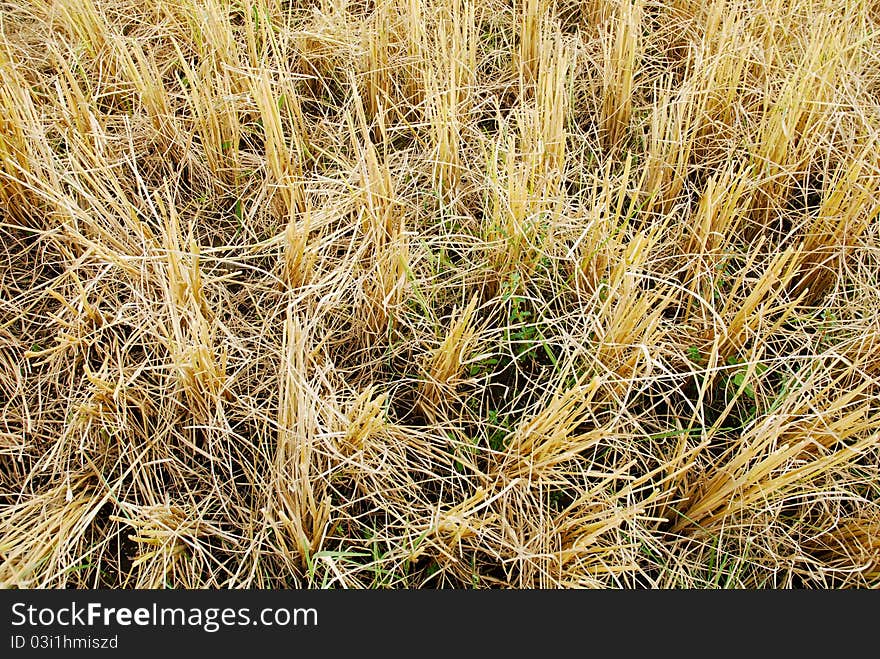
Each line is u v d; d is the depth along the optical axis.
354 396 1.69
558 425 1.52
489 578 1.56
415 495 1.59
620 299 1.62
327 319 1.84
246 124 2.26
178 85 2.32
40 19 2.33
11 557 1.36
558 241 1.89
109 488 1.58
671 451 1.71
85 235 1.89
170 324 1.71
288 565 1.52
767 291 1.85
